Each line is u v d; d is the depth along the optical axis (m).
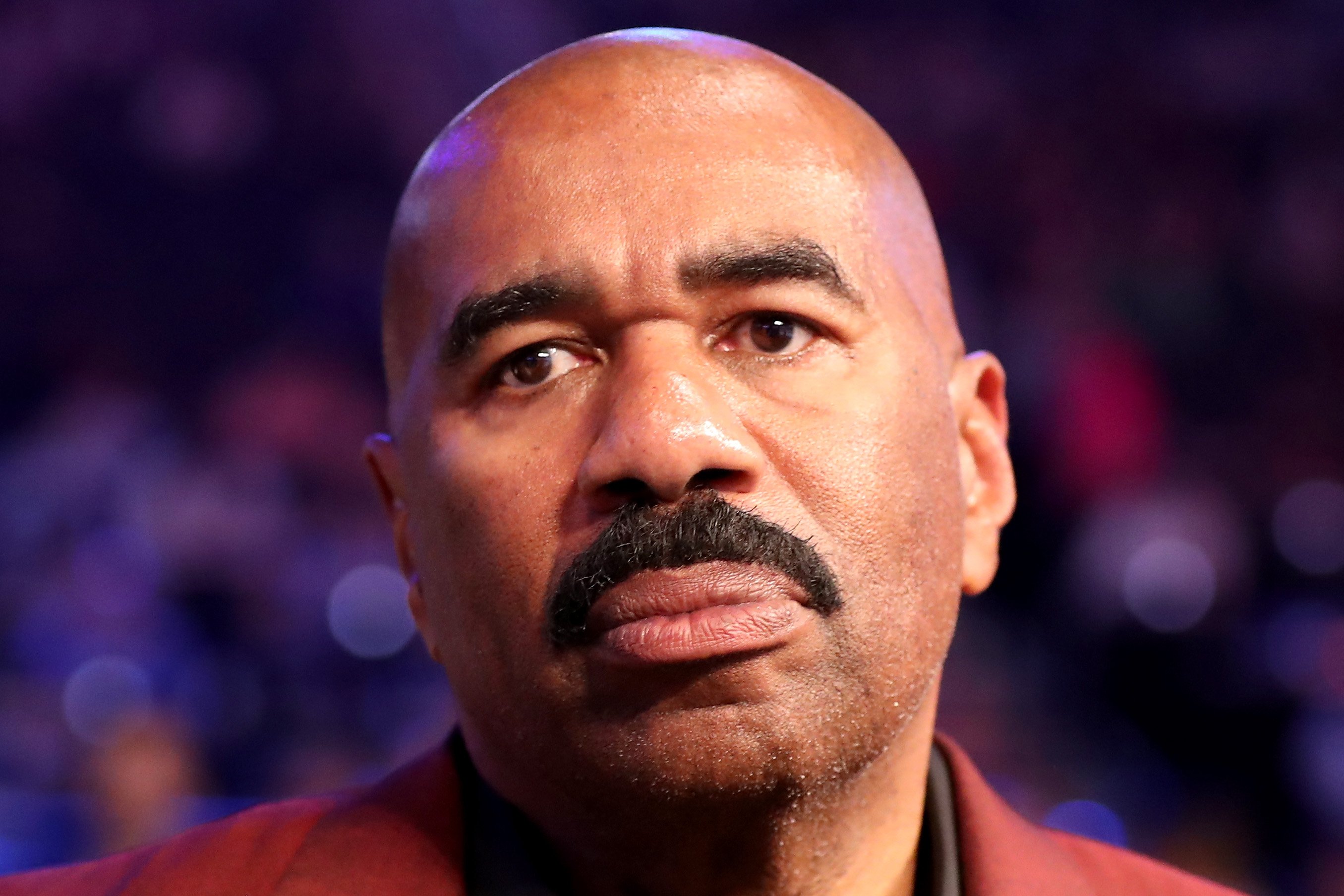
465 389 2.23
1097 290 11.60
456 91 12.52
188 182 11.70
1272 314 11.80
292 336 10.91
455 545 2.22
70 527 8.47
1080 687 8.43
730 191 2.19
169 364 11.30
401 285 2.40
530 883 2.31
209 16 11.88
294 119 11.89
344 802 2.50
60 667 7.40
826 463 2.13
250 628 7.97
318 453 9.66
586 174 2.20
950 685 7.79
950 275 10.96
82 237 11.56
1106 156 12.86
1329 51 13.24
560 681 2.09
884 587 2.15
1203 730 7.93
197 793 5.90
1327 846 6.94
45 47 11.70
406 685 7.74
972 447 2.56
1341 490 10.12
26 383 11.11
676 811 2.12
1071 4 13.54
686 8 13.84
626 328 2.16
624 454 2.03
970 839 2.42
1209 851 6.79
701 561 2.03
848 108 2.47
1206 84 13.12
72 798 5.98
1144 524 8.95
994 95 13.21
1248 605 8.77
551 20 13.53
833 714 2.10
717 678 2.03
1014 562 9.70
